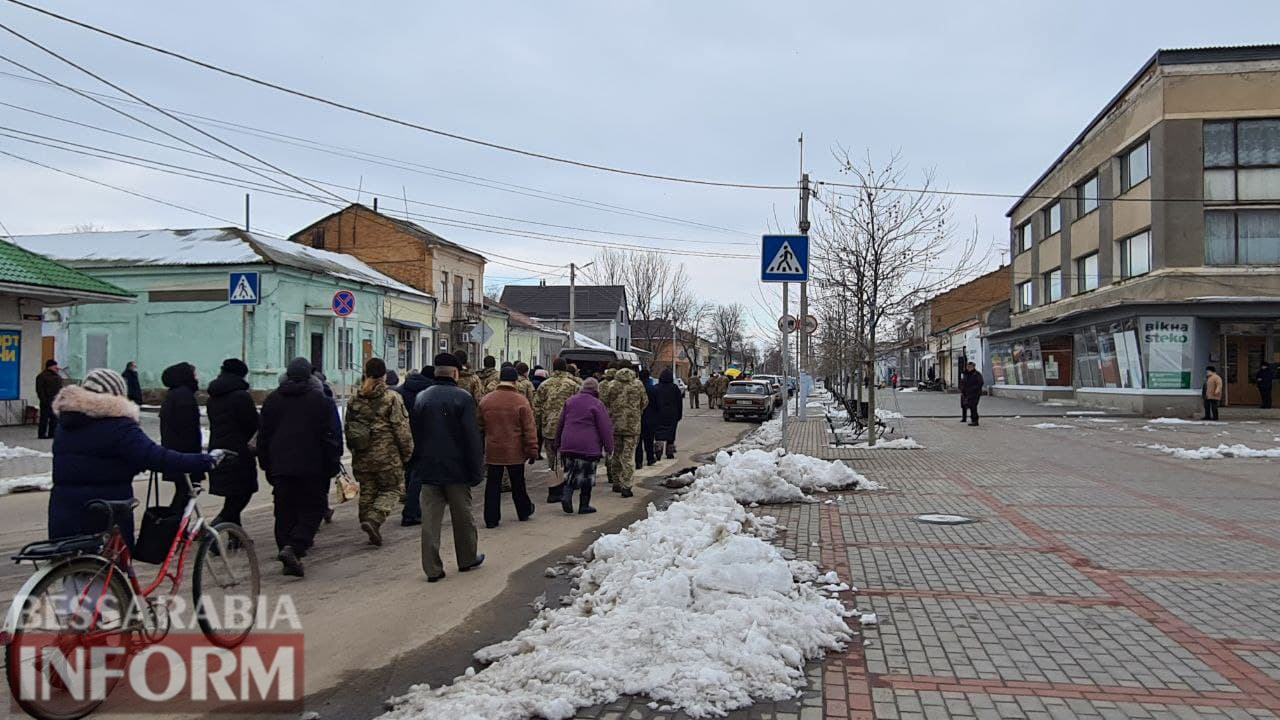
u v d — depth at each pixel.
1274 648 5.05
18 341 20.53
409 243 40.19
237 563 5.52
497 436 9.60
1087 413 29.42
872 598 6.17
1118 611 5.82
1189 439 19.62
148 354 28.73
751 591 5.84
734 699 4.27
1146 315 27.91
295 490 7.58
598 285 75.50
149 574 5.11
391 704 4.49
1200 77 27.75
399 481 8.73
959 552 7.71
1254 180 27.66
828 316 29.06
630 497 11.87
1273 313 26.91
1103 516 9.58
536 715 4.12
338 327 31.73
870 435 18.33
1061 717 4.07
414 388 10.98
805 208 19.48
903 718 4.08
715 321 91.38
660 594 5.64
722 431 25.83
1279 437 19.95
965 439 20.06
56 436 4.76
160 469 4.88
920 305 19.45
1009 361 46.53
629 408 11.91
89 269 29.06
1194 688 4.43
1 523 9.58
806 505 10.45
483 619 6.08
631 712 4.20
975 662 4.84
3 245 20.42
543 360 55.16
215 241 30.42
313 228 41.09
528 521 9.98
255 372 27.73
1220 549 7.82
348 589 6.88
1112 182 32.25
